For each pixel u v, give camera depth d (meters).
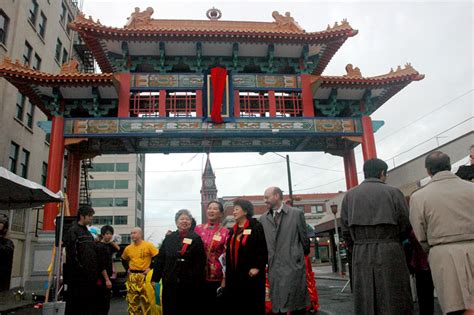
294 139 19.56
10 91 20.45
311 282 9.31
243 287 5.27
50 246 15.41
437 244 3.93
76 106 17.78
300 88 18.53
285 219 6.09
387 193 4.35
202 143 19.28
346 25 17.98
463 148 14.27
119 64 18.12
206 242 6.23
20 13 21.67
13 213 19.78
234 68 18.48
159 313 7.71
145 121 17.19
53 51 27.11
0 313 10.49
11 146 20.73
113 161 80.88
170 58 18.48
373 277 4.15
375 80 17.98
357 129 18.44
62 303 8.48
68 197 18.14
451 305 3.67
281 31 17.97
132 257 8.01
